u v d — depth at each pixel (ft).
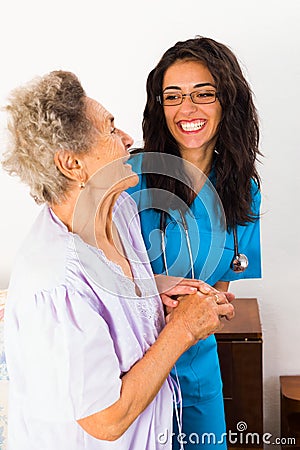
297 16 8.45
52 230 5.04
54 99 4.81
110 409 4.93
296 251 9.04
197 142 6.17
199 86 6.08
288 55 8.54
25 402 5.06
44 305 4.80
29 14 8.66
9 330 4.98
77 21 8.64
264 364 9.34
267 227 9.00
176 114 6.15
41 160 4.83
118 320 5.08
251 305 8.87
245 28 8.52
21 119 4.83
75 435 5.12
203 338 5.50
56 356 4.79
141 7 8.58
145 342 5.34
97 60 8.71
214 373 6.73
